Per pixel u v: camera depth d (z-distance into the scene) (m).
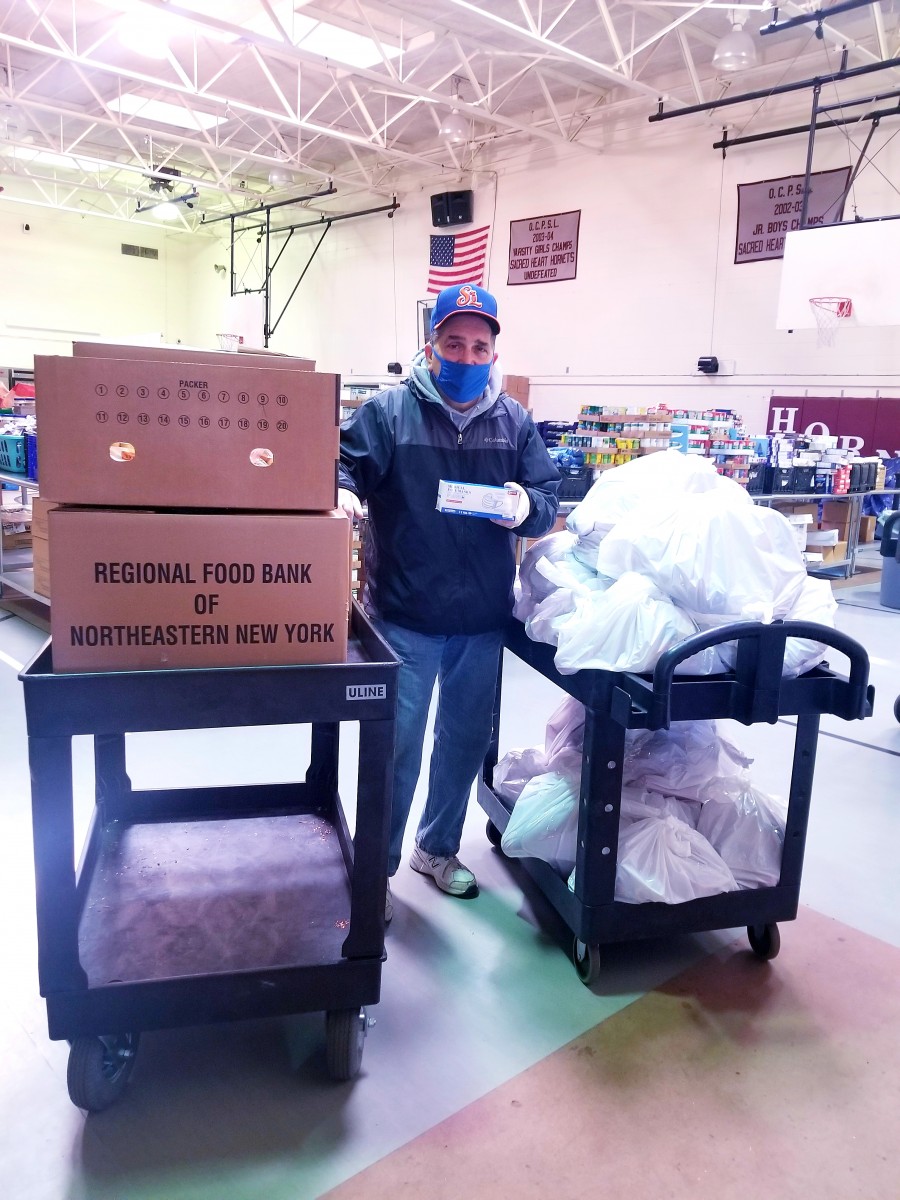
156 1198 1.26
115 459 1.18
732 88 8.14
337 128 10.79
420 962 1.85
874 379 7.54
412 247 11.57
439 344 1.80
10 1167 1.31
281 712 1.29
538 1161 1.35
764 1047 1.62
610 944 1.94
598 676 1.62
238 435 1.21
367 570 1.98
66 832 1.25
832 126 7.50
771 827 1.87
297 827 1.92
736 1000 1.75
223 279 15.11
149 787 2.61
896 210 7.27
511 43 8.10
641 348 9.17
